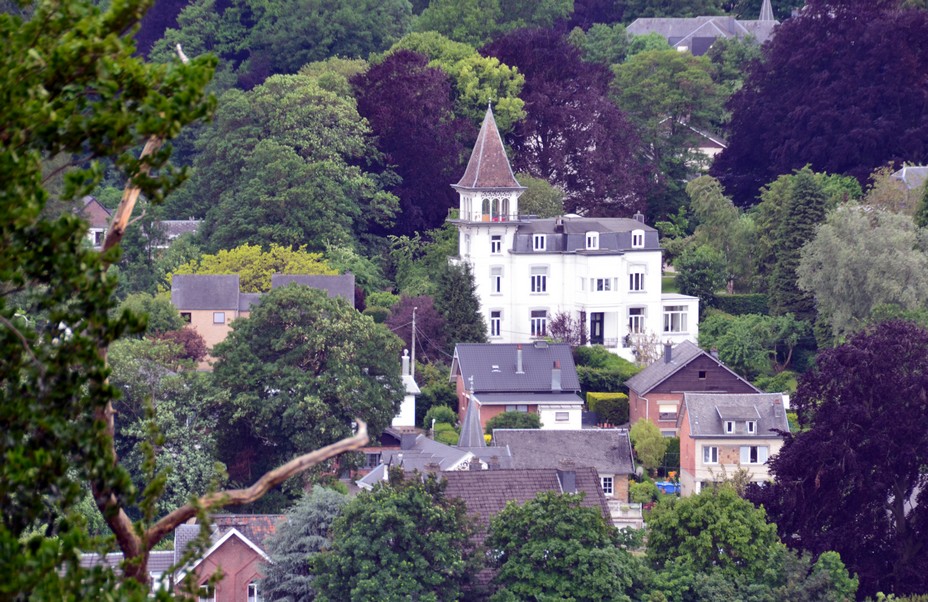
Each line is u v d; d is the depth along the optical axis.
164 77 73.06
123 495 73.25
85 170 70.56
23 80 70.00
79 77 71.75
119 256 73.62
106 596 69.75
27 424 72.00
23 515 70.25
